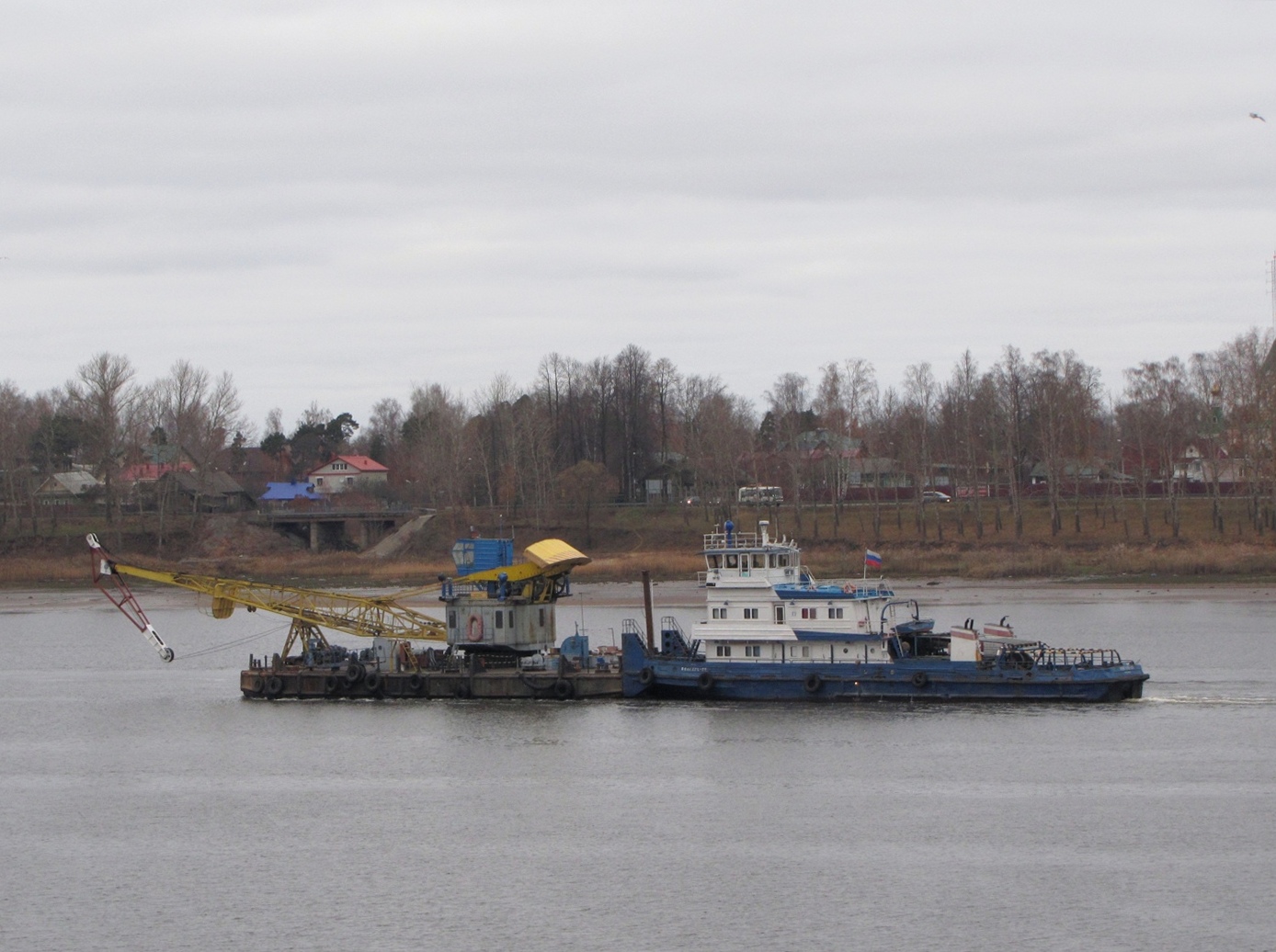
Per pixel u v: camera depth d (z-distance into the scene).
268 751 89.75
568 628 149.75
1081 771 78.62
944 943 57.12
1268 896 60.84
